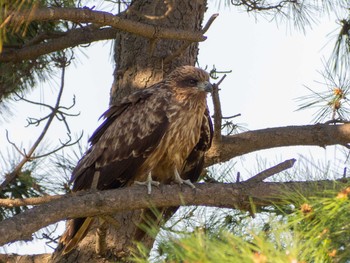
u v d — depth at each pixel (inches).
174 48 480.7
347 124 458.3
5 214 505.4
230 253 192.5
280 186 331.0
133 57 481.4
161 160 448.5
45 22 555.8
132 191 358.6
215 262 189.8
